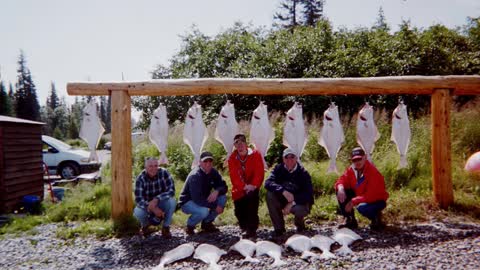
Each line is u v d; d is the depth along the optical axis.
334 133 5.80
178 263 4.27
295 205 5.21
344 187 5.46
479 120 9.28
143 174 5.35
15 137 7.33
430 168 7.88
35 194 7.97
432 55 13.38
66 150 12.43
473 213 5.91
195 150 5.87
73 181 9.95
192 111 5.86
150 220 5.32
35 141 8.07
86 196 7.54
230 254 4.48
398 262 4.01
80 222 6.41
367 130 5.87
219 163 9.10
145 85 5.79
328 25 14.57
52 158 12.23
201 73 15.20
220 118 5.86
